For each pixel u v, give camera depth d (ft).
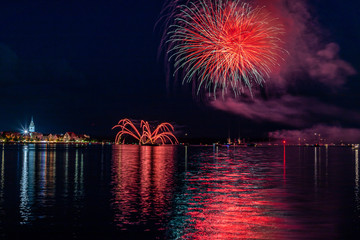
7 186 108.78
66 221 62.44
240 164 227.61
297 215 67.31
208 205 77.51
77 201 82.02
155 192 97.04
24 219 63.82
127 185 112.78
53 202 80.69
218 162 252.21
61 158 297.94
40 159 278.67
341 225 59.88
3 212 69.56
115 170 174.70
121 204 78.28
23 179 129.29
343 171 169.58
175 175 147.95
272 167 199.11
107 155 378.94
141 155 388.78
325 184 115.55
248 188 105.50
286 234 54.39
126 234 54.54
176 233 54.85
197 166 207.10
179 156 366.43
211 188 105.81
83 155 370.32
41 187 106.63
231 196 90.02
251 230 56.54
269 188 105.60
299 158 323.78
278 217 65.62
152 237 52.90
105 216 66.13
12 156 333.42
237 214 68.13
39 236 53.57
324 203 80.02
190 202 81.00
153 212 69.87
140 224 60.39
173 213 68.85
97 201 81.71
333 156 389.39
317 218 64.90
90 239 52.11
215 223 61.00
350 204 78.74
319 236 53.57
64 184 114.73
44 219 63.93
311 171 169.48
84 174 150.92
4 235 54.03
